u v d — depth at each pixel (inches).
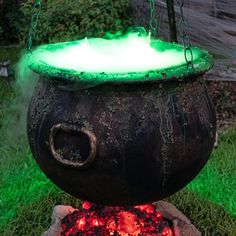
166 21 99.1
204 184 68.9
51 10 114.7
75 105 39.7
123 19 113.2
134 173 39.8
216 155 76.5
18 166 74.5
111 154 39.1
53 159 41.4
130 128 38.8
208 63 42.5
